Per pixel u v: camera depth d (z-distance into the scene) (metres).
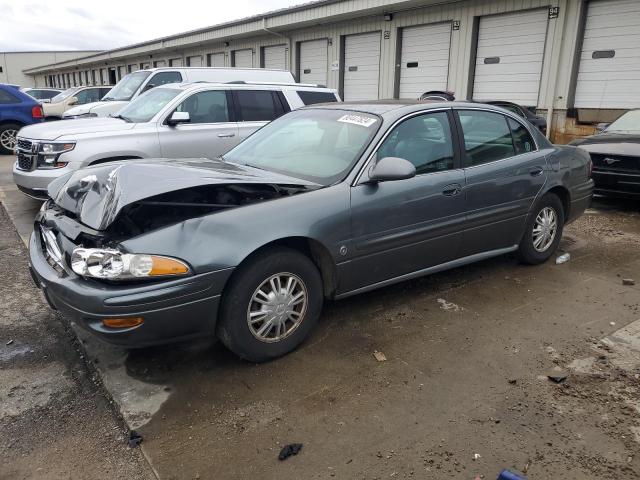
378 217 3.69
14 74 69.00
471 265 5.23
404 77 16.86
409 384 3.16
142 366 3.37
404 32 16.59
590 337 3.75
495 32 14.25
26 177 6.71
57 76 61.00
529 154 4.89
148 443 2.67
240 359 3.45
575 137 13.02
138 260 2.83
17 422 2.86
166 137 7.08
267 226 3.19
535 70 13.53
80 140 6.57
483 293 4.52
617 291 4.59
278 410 2.92
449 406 2.95
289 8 18.81
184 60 29.44
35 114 14.40
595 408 2.93
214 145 7.46
